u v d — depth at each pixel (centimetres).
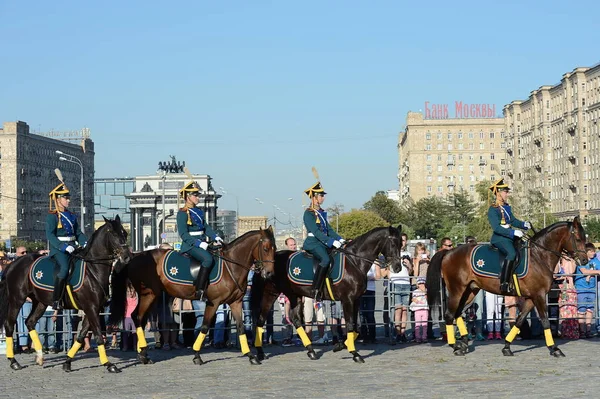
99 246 2125
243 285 2216
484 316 2648
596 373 1892
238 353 2439
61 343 2595
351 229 14062
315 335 2858
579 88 14262
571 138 14662
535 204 11881
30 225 17725
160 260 2230
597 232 11012
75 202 14625
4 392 1800
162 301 2550
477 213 13562
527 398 1586
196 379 1939
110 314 2167
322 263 2214
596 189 13712
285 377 1941
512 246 2219
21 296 2188
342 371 2019
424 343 2591
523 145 17375
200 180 13950
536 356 2209
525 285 2212
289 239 2659
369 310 2592
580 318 2586
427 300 2341
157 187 13788
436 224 15038
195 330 2541
